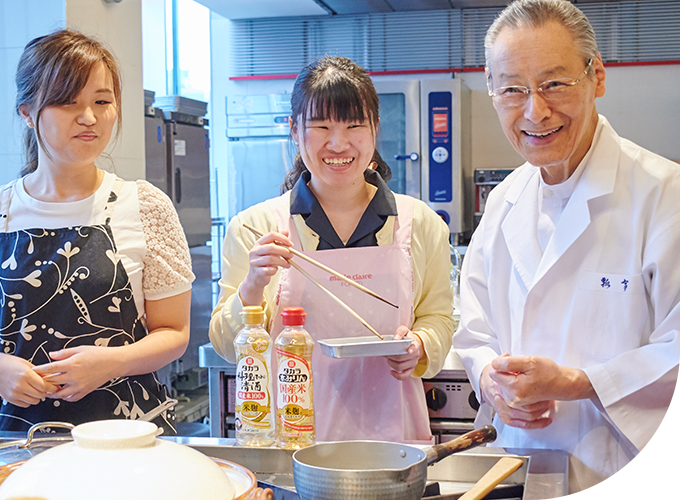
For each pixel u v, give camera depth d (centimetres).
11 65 270
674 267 116
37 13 265
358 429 142
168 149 388
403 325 142
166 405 121
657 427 115
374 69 520
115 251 141
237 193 477
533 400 115
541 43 112
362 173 142
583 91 115
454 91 450
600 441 123
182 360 392
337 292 141
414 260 146
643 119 492
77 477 66
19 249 139
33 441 98
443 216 459
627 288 120
